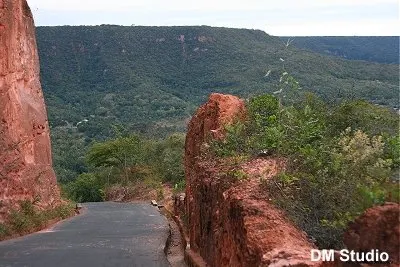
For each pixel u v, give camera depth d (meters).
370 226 5.07
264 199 7.66
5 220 18.02
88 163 54.12
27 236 17.08
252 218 7.00
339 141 8.77
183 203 20.64
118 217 24.45
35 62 28.12
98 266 11.92
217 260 9.38
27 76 25.98
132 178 48.78
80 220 22.98
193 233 13.41
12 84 23.05
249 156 11.02
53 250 13.94
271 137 11.04
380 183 6.43
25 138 23.58
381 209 5.10
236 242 7.59
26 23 26.53
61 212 24.12
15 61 23.73
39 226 19.45
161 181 44.78
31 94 26.41
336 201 7.17
